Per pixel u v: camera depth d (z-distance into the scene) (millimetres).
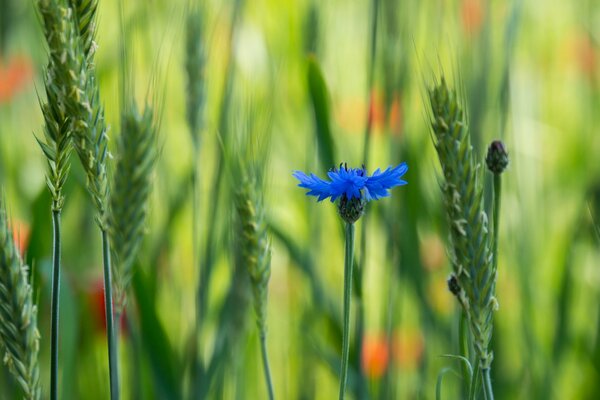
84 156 777
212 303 1055
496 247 801
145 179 837
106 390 1028
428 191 1101
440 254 1118
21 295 774
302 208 1094
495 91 1105
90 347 1052
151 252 1011
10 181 1113
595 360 1078
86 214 1111
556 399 1071
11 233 777
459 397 1022
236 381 995
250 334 1054
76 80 767
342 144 1139
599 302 1089
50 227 976
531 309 1066
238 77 1142
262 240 859
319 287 1022
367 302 1047
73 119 770
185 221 1125
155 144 855
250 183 864
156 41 1067
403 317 1121
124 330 1046
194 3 988
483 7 1096
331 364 991
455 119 785
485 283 791
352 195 788
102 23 1142
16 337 776
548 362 1049
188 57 984
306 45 1109
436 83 798
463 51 1067
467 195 787
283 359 1104
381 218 1054
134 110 845
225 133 1000
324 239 1139
